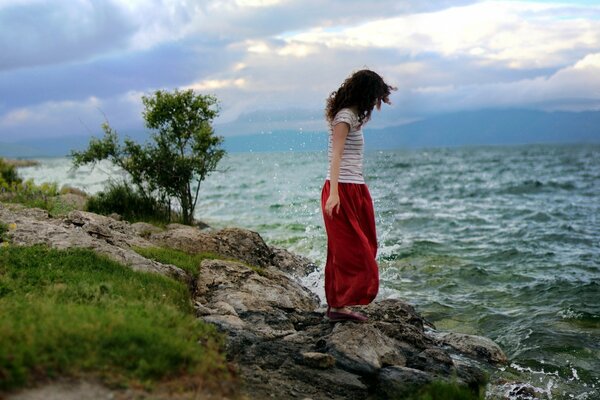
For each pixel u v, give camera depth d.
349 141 5.39
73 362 3.66
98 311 4.42
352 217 5.39
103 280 5.51
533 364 6.54
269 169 56.75
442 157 106.88
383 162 59.22
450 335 6.99
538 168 57.00
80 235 6.93
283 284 7.89
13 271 5.52
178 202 13.57
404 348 5.79
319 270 10.13
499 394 5.60
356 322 5.71
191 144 12.27
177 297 5.77
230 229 9.66
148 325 4.23
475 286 10.16
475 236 15.38
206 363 4.07
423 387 4.78
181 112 12.14
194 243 8.83
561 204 23.72
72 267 5.82
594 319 8.09
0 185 13.13
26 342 3.66
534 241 14.50
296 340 5.52
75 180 40.44
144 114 12.19
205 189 31.94
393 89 5.46
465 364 5.82
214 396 3.81
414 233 15.93
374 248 5.63
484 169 56.41
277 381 4.58
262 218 17.98
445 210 21.53
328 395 4.59
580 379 6.15
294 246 12.97
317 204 21.52
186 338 4.38
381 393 4.80
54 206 11.68
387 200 25.11
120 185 12.88
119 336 3.95
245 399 4.02
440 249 13.36
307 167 58.25
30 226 7.00
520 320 8.12
